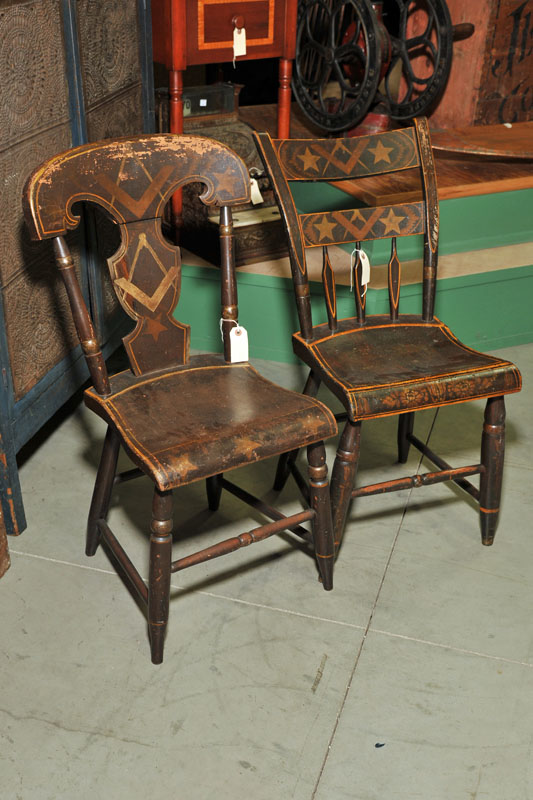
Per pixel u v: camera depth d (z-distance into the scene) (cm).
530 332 299
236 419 164
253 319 282
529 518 216
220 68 316
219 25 260
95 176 161
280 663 171
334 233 192
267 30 271
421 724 158
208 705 161
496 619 184
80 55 205
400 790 146
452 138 320
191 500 218
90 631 177
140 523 209
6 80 175
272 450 161
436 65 323
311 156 188
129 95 241
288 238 186
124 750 152
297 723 158
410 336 199
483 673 170
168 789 145
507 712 162
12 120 180
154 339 180
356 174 194
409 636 178
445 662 172
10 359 192
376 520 213
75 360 229
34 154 192
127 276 172
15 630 176
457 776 149
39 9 184
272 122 355
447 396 177
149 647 174
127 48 234
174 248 176
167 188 171
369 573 196
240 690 164
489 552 204
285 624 180
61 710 159
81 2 202
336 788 146
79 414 255
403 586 192
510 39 346
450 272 278
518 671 171
